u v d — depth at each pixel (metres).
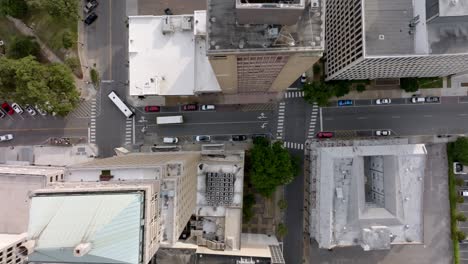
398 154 98.31
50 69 102.25
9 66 98.81
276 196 114.81
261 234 114.50
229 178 101.44
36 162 115.12
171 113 115.38
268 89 108.31
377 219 98.06
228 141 115.31
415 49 81.88
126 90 115.06
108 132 115.81
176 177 69.88
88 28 115.06
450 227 114.06
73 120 115.62
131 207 53.25
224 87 99.38
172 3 115.38
